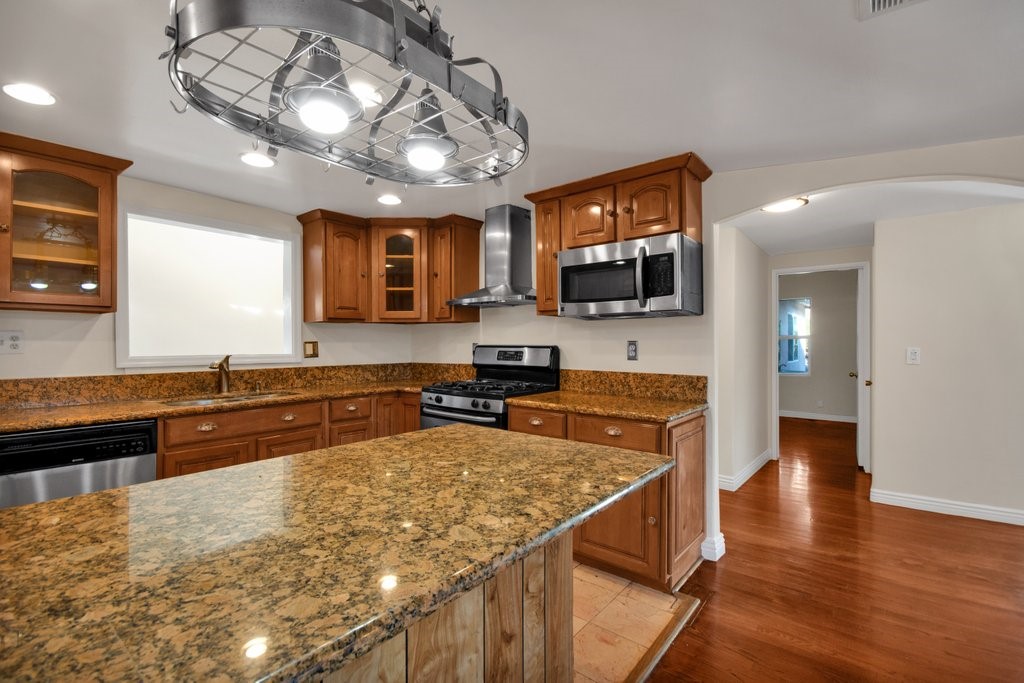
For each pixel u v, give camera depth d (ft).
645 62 5.13
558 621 3.96
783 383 23.93
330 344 12.28
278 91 3.02
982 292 10.30
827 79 5.42
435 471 3.83
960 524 9.93
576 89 5.68
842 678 5.55
